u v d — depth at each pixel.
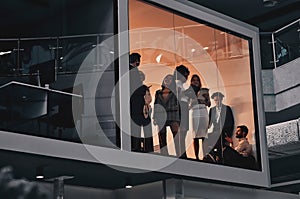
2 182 8.28
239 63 10.23
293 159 11.70
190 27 9.58
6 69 7.51
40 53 7.79
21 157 7.28
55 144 7.30
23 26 7.89
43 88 7.32
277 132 11.84
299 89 10.89
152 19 8.95
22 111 7.06
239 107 9.92
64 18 8.13
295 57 10.98
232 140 9.63
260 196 10.90
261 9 10.65
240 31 10.53
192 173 8.76
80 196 9.44
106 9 8.40
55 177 8.65
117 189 9.81
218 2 10.11
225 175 9.27
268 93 11.42
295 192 11.93
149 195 9.22
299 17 11.16
